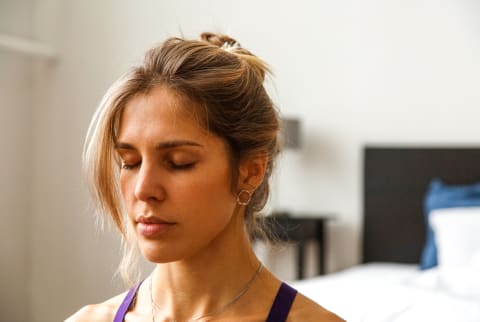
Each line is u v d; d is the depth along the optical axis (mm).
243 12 4219
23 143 4711
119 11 4512
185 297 804
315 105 4023
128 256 916
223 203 752
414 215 3713
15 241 4688
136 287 903
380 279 3027
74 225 4617
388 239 3781
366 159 3848
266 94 838
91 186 823
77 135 4613
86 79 4594
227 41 952
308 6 4047
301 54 4062
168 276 820
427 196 3635
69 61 4656
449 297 2307
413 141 3766
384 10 3850
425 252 3434
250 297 802
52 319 4711
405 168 3750
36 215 4766
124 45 4488
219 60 774
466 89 3635
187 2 4352
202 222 730
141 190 709
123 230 856
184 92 725
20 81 4680
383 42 3852
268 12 4152
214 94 739
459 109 3650
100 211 875
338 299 2332
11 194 4641
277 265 4062
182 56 752
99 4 4570
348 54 3941
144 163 720
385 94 3842
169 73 740
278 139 901
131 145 731
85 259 4570
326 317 797
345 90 3949
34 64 4781
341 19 3965
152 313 833
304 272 3947
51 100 4719
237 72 773
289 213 3932
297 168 4066
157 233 721
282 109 4105
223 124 742
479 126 3602
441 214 3279
